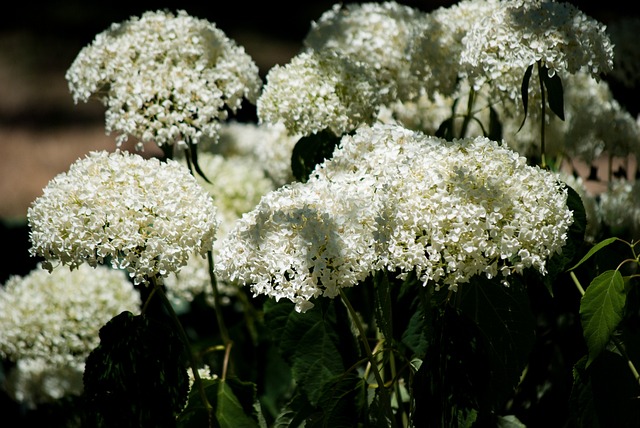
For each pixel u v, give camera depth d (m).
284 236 2.05
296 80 2.31
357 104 2.31
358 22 2.45
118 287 2.49
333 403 2.23
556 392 2.40
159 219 2.10
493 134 2.41
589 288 2.12
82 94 2.32
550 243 2.07
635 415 2.18
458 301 2.15
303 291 2.04
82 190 2.11
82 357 2.45
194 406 2.24
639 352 2.22
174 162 2.16
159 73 2.28
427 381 2.13
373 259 2.05
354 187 2.11
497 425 2.29
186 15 2.37
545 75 2.21
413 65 2.39
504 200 2.05
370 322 2.46
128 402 2.16
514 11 2.22
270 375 2.54
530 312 2.16
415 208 2.05
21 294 2.46
